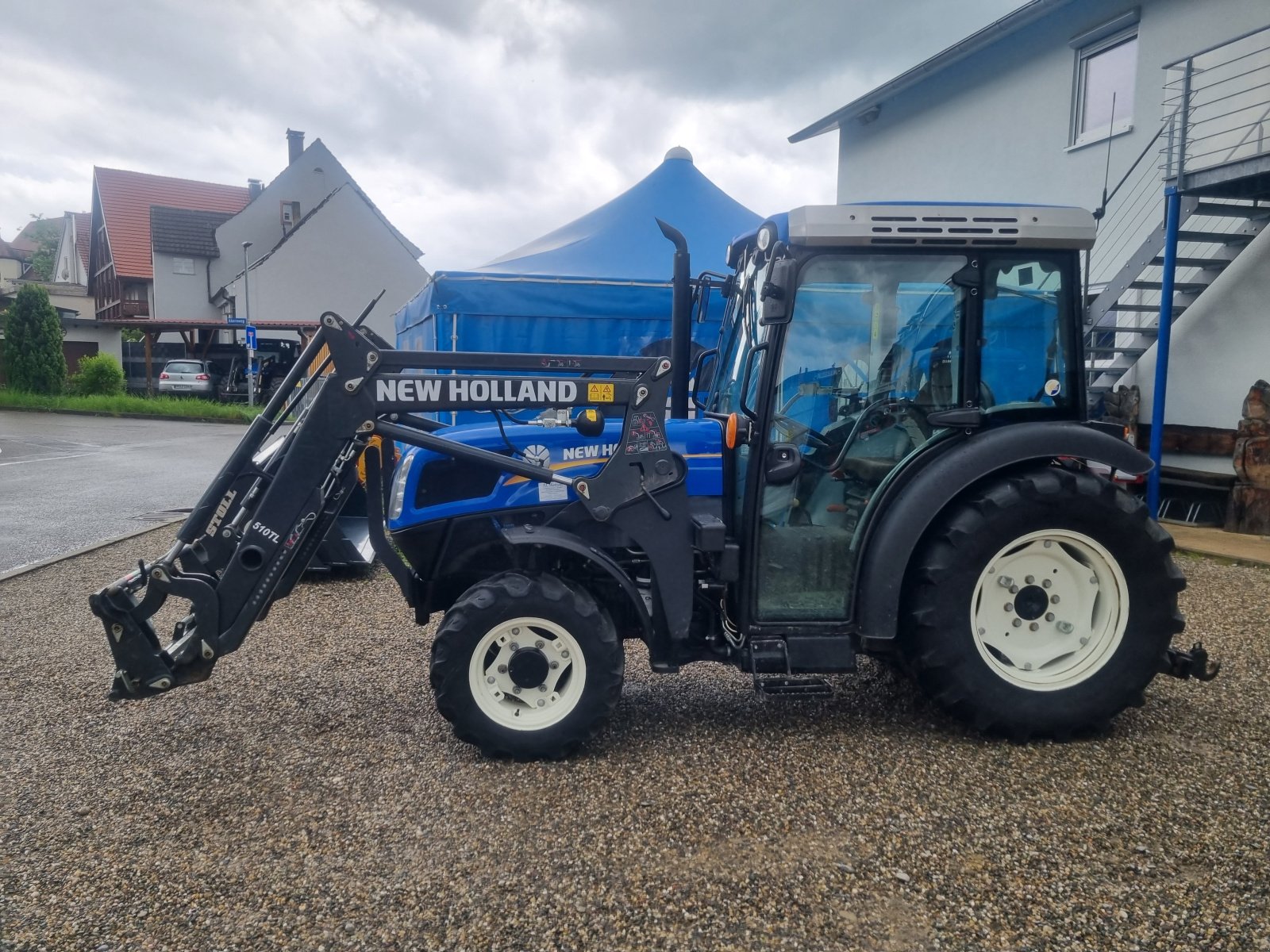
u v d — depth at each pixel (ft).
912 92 44.04
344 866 8.66
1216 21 29.19
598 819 9.54
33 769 10.91
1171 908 7.89
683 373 13.33
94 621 17.39
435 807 9.84
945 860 8.70
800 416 11.47
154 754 11.32
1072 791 10.14
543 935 7.59
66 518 28.99
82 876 8.54
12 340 80.43
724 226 29.14
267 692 13.56
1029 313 11.53
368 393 11.04
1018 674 11.46
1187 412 30.40
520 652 10.74
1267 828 9.24
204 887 8.34
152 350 111.04
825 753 11.25
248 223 118.01
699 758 11.11
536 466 11.34
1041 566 11.69
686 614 11.44
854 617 11.54
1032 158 37.32
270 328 97.45
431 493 12.04
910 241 10.94
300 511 11.05
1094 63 34.63
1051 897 8.07
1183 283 29.19
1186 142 26.27
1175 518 28.63
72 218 177.88
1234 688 13.56
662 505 11.33
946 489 11.09
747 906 7.98
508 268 26.84
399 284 111.34
